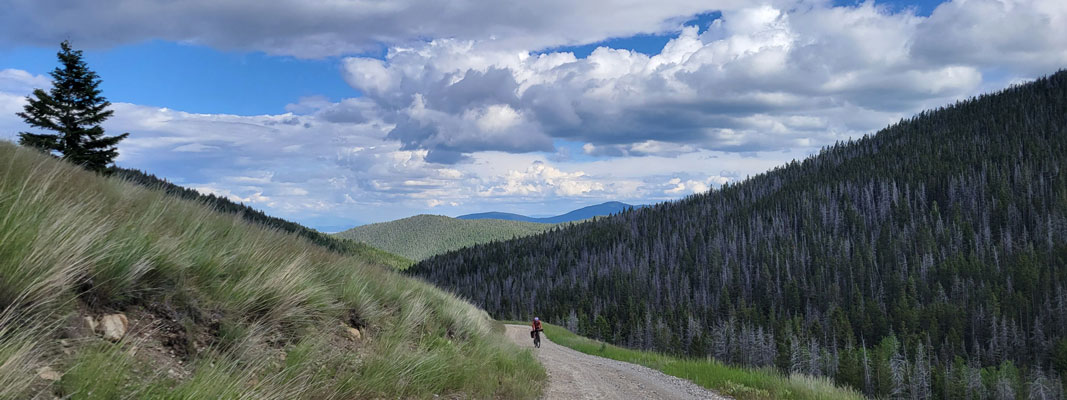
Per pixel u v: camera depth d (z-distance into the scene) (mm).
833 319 112875
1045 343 100125
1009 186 199000
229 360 4457
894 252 161500
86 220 4336
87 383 3072
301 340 5551
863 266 153625
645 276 166250
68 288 3572
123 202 6492
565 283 168375
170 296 4641
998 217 175625
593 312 126125
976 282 135000
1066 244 146625
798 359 84062
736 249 186375
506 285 174875
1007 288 128000
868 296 142500
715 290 153750
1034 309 114812
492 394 7438
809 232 193375
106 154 35875
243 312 5285
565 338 34750
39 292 3316
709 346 94625
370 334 7074
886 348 97312
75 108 35688
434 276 196250
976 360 96375
